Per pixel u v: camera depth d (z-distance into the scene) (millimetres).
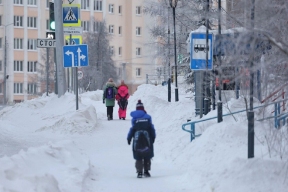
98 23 163250
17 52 179375
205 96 42188
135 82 186625
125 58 189875
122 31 190500
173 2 63594
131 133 32125
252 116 26172
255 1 19812
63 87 65562
